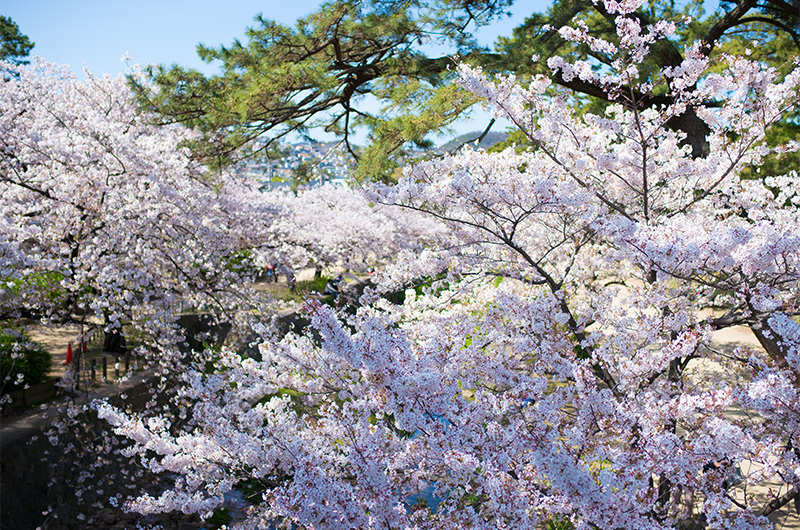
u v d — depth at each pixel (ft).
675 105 15.52
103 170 29.14
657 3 37.24
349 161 49.67
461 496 11.44
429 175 16.70
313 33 37.32
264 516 16.99
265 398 22.36
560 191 15.15
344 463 13.62
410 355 11.75
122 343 36.42
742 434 9.93
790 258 13.46
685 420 12.32
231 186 49.65
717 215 20.65
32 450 25.21
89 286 29.45
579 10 30.17
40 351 30.48
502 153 19.04
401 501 13.16
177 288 34.09
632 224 13.30
